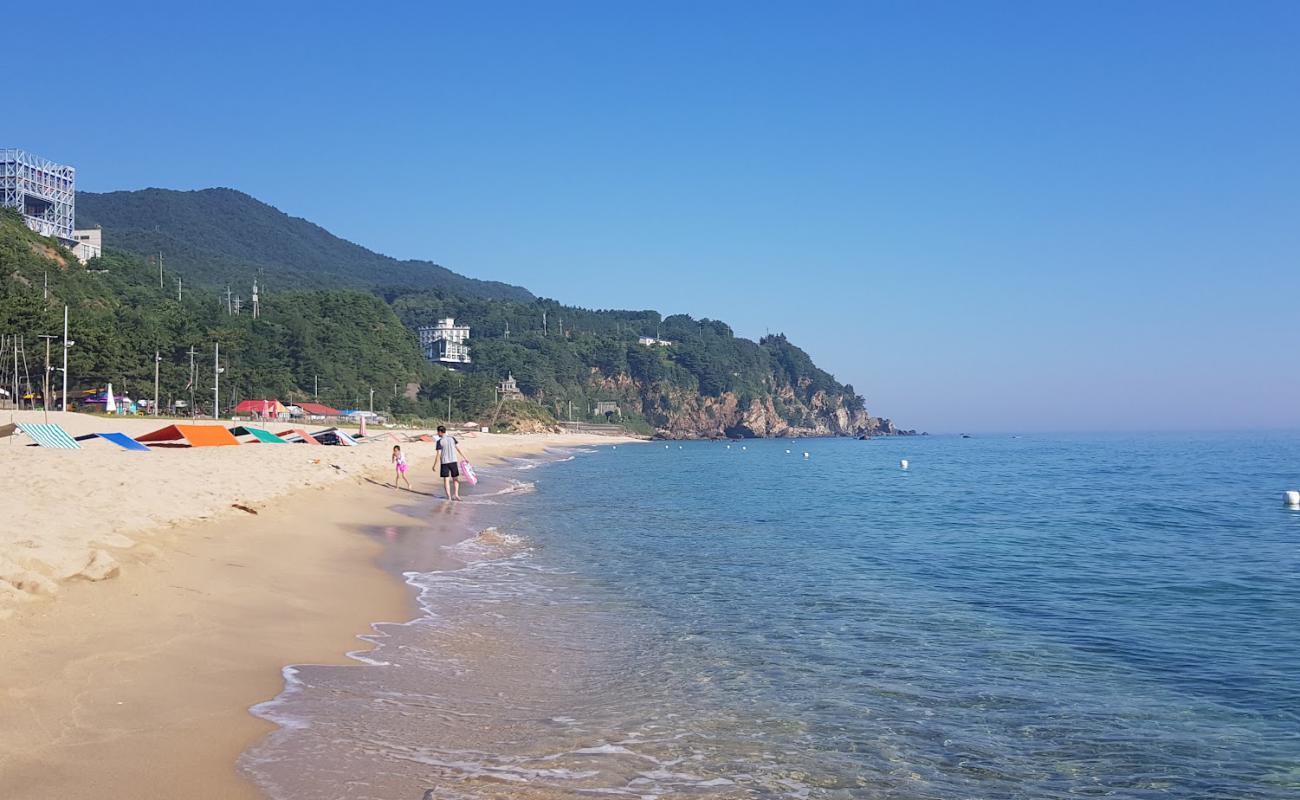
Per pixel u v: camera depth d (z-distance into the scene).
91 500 17.28
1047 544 23.73
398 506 29.05
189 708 7.59
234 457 38.59
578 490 43.88
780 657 11.42
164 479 24.36
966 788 7.29
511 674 10.30
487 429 179.50
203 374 124.50
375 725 7.96
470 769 7.14
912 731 8.65
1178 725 8.95
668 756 7.77
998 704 9.55
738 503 36.91
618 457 109.38
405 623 12.57
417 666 10.24
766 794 7.01
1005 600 15.64
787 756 7.88
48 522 13.48
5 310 85.06
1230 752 8.20
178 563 13.24
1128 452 116.75
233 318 164.12
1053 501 39.47
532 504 34.00
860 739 8.38
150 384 110.00
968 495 43.44
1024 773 7.63
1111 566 19.84
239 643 9.91
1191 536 26.00
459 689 9.48
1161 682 10.48
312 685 8.94
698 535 24.86
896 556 21.12
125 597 10.60
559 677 10.27
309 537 18.95
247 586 12.84
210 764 6.52
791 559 20.36
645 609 14.36
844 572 18.55
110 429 63.22
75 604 9.83
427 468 51.16
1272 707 9.54
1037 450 134.25
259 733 7.34
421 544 20.94
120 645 8.86
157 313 145.88
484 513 29.69
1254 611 14.81
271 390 143.75
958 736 8.53
